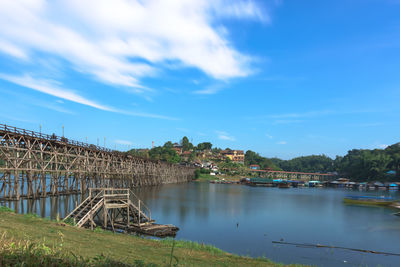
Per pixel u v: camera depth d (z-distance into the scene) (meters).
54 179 49.53
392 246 31.61
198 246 21.62
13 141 40.78
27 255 7.25
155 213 46.44
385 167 171.88
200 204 60.03
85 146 59.62
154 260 14.20
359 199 73.81
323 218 48.81
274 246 30.50
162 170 118.19
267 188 132.38
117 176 77.81
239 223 42.03
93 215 30.84
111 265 8.47
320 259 26.50
